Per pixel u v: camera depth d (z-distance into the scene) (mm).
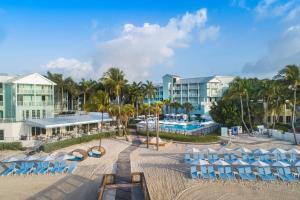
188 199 23516
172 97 113188
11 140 48219
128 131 61406
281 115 78188
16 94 56844
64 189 26422
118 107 53562
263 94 61219
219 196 24125
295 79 46500
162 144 45406
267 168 29000
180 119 93188
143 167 33031
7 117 58562
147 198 20781
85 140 49781
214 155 34812
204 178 28406
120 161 36031
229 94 62531
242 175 28344
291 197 23891
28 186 27297
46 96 63375
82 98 102625
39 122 49594
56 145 42844
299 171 28406
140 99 84375
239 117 63625
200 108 101062
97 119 58844
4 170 32656
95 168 32875
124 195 23703
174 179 28531
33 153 39969
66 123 51156
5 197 24641
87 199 23984
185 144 47875
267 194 24547
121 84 59125
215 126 69000
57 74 92250
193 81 108375
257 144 47094
